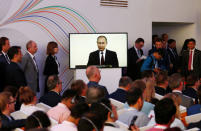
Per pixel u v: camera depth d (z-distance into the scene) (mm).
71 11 9328
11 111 3975
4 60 6871
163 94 5750
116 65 9133
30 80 7777
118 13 9969
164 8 10961
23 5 8758
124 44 9188
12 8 8641
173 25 12234
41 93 8953
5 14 8570
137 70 9648
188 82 5918
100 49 9039
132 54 9820
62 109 4051
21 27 8742
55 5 9133
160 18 10898
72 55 8922
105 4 9758
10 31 8633
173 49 10891
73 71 9352
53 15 9117
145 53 10430
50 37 9078
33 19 8867
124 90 5184
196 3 11500
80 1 9438
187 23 11742
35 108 4176
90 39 8992
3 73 6777
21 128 3432
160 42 9258
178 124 3486
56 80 5254
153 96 4980
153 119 3662
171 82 5301
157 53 8469
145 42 10414
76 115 2988
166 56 9242
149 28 10477
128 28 10141
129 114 3652
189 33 11750
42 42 8984
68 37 9312
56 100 5160
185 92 5855
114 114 3123
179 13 11219
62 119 3982
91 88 3951
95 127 2447
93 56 9008
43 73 8664
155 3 10812
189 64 9906
